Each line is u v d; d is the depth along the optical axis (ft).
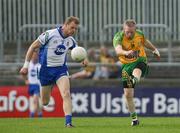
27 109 175.32
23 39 203.92
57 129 102.12
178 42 205.16
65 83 106.83
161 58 203.21
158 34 205.36
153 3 209.26
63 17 209.46
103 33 204.33
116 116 174.50
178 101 175.01
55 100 172.65
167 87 175.63
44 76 109.40
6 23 208.95
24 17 209.67
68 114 106.11
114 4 210.38
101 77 194.39
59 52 107.65
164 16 209.46
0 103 175.42
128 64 111.34
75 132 96.02
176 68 202.49
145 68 111.65
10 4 209.87
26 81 179.63
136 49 111.75
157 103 174.81
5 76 197.26
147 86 192.03
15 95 175.42
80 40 201.98
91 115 175.01
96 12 210.38
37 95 172.86
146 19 209.26
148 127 107.76
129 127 107.55
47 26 205.57
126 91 111.45
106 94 175.01
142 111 174.81
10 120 134.21
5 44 203.21
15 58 202.90
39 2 209.97
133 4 209.56
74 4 209.97
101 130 99.81
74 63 189.57
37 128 105.50
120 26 205.57
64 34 107.24
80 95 175.01
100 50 197.88
